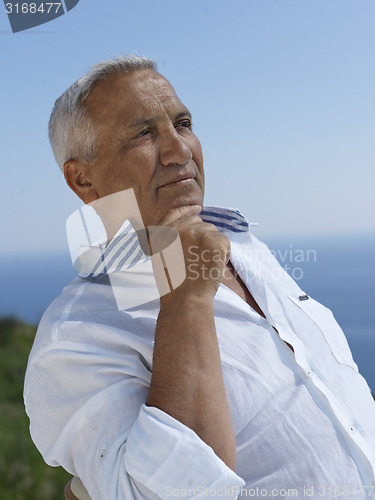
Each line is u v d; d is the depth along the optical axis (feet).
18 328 19.25
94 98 4.40
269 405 3.99
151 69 4.54
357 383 4.74
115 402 3.67
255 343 4.25
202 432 3.39
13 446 13.88
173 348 3.52
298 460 3.88
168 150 4.33
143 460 3.29
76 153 4.55
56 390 3.91
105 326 4.00
